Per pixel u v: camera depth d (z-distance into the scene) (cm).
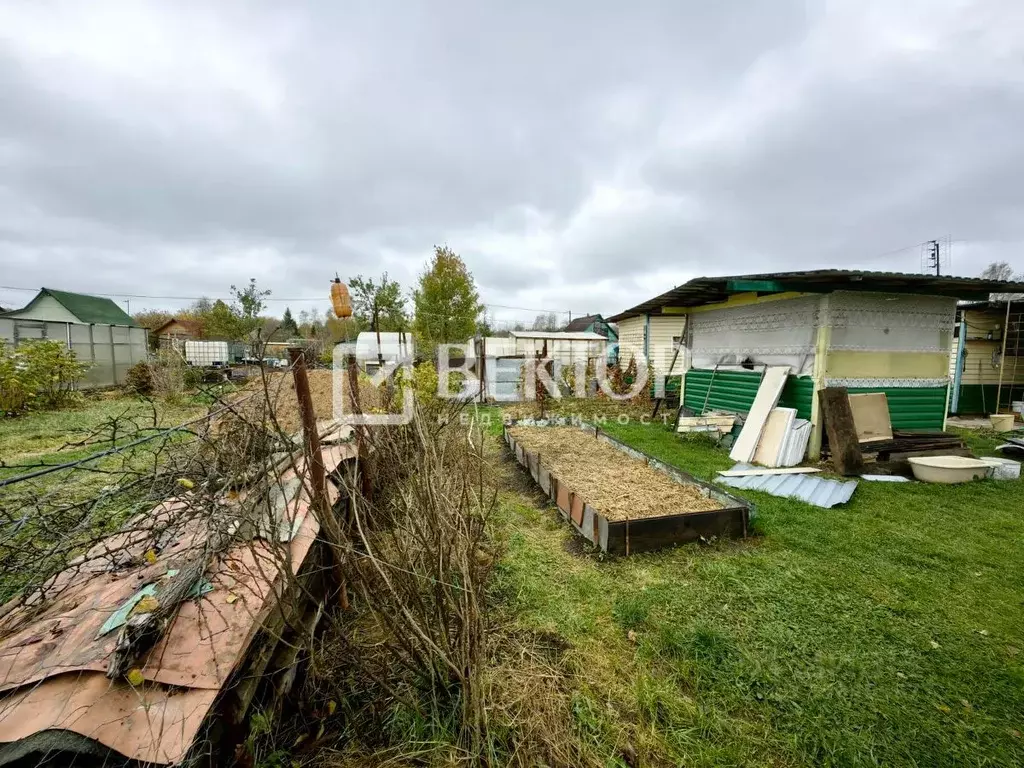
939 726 185
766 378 655
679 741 180
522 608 270
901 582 291
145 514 206
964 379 1006
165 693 121
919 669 216
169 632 137
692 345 916
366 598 186
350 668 202
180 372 1042
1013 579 295
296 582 166
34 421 786
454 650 186
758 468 552
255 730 146
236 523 188
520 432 741
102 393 1193
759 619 256
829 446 551
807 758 173
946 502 434
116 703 117
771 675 212
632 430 830
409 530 199
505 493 486
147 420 753
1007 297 929
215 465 204
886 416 573
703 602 272
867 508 419
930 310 618
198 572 160
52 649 129
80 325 1219
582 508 368
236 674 140
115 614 140
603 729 185
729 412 754
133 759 108
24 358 894
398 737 179
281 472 199
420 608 185
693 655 227
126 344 1387
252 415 271
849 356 594
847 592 281
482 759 171
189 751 117
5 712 112
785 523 388
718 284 627
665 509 386
